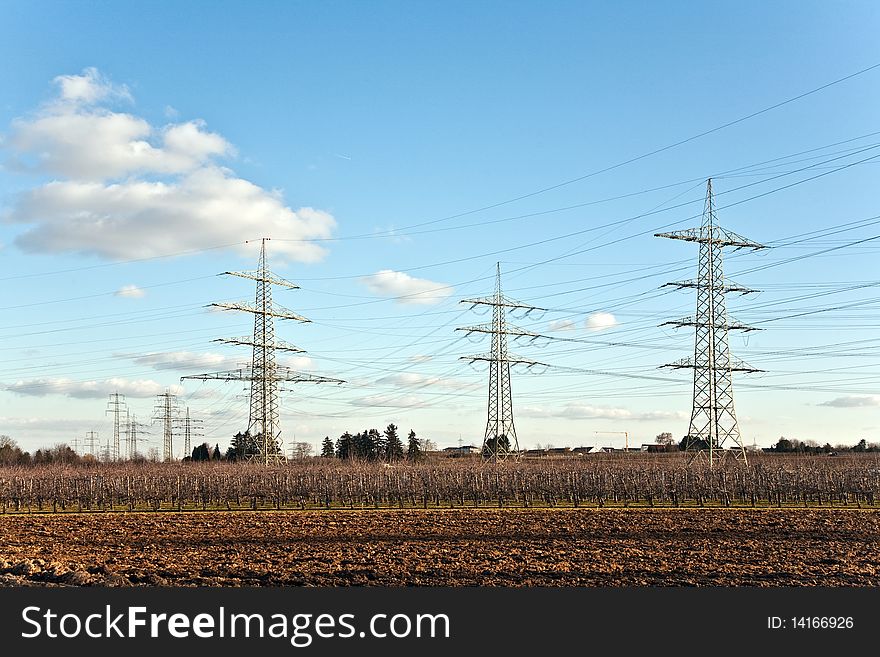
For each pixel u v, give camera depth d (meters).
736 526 43.72
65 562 33.12
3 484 65.62
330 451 147.38
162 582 28.42
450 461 96.12
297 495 65.19
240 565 31.91
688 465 68.00
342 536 40.88
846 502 62.91
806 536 39.62
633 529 42.53
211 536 41.59
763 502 63.66
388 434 147.75
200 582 28.38
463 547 36.41
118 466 89.94
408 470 69.00
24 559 33.72
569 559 32.66
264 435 75.94
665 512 52.53
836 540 38.22
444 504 64.12
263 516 52.41
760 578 28.48
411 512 54.25
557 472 66.19
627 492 64.19
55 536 42.41
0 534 43.53
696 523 45.22
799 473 63.66
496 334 79.81
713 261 71.75
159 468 80.25
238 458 104.88
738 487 62.50
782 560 32.34
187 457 128.75
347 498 65.31
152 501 67.12
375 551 35.44
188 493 65.25
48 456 135.62
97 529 45.53
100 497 65.38
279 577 29.09
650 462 76.19
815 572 29.69
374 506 61.34
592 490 64.44
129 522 49.44
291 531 43.28
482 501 64.75
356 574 29.53
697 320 71.50
